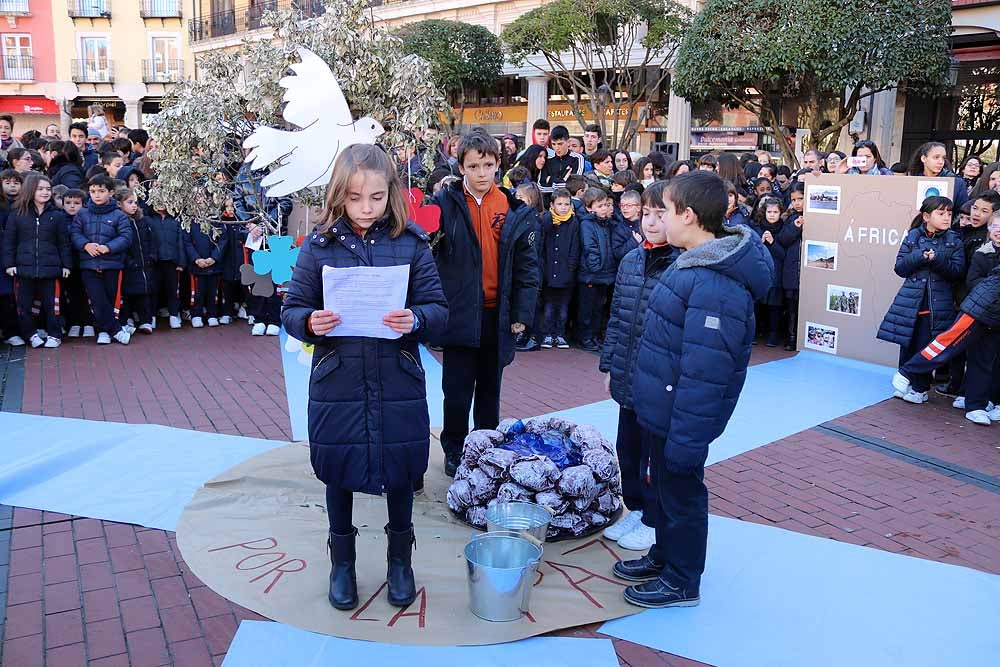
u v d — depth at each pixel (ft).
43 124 124.88
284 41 14.25
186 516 13.78
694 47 41.11
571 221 27.07
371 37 14.20
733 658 10.21
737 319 9.88
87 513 13.96
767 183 30.35
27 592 11.46
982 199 21.04
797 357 26.43
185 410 20.01
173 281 29.58
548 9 50.42
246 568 12.02
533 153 32.17
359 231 10.27
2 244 25.73
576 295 28.68
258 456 16.38
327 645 10.13
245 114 14.51
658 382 10.50
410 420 10.36
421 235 10.47
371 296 9.80
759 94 42.88
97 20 119.85
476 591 10.75
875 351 25.13
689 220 10.43
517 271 14.88
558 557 12.59
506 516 12.50
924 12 38.22
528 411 20.53
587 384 23.24
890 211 24.27
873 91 39.99
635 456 13.04
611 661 10.02
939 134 49.14
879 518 14.61
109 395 21.17
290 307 10.23
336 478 10.35
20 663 9.84
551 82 71.51
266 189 13.82
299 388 22.11
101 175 26.68
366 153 9.96
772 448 18.16
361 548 12.66
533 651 10.17
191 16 120.67
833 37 37.04
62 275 26.32
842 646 10.50
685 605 11.26
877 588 11.98
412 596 11.03
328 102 13.23
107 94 122.11
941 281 21.25
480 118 81.35
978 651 10.45
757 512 14.75
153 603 11.20
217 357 25.58
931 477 16.60
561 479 13.03
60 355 25.38
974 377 20.08
